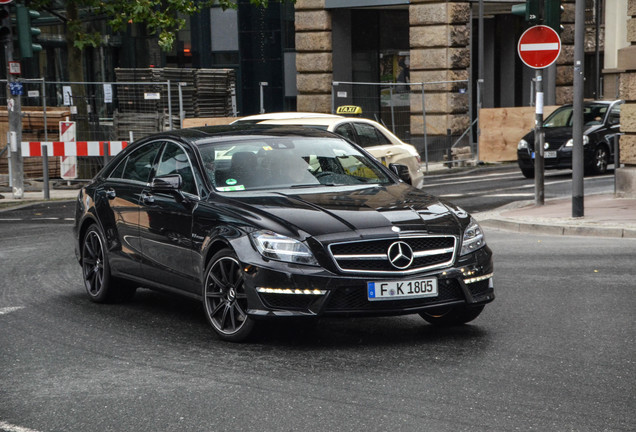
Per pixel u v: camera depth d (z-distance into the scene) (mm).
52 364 7648
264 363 7531
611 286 10477
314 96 34188
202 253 8531
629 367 7188
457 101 31891
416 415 6121
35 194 24562
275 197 8523
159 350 8055
